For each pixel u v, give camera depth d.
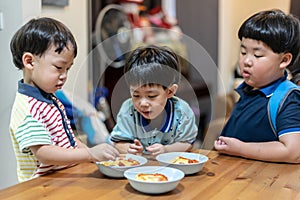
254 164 0.95
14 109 0.94
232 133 1.14
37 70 0.92
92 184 0.81
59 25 0.94
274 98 1.05
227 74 3.16
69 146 1.00
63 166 0.92
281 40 0.99
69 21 2.01
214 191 0.76
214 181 0.82
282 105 1.03
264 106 1.07
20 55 0.94
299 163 0.97
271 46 1.00
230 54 3.68
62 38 0.91
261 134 1.07
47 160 0.88
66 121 1.03
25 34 0.92
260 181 0.83
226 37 3.61
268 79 1.06
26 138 0.89
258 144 1.00
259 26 1.00
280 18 1.01
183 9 3.38
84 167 0.93
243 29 1.05
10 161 1.65
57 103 1.04
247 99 1.13
